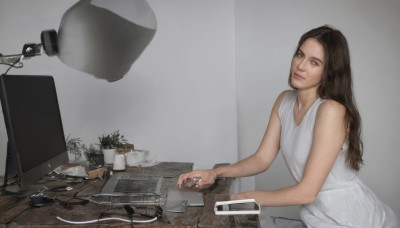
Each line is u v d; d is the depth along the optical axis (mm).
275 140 1690
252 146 2775
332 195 1391
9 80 1264
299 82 1391
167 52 2594
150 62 2602
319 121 1334
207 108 2617
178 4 2568
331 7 2488
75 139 2406
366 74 2404
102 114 2629
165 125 2637
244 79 2707
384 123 2367
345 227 1348
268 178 2787
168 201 1322
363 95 2424
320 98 1389
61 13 2521
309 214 1456
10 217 1172
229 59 2578
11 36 2545
